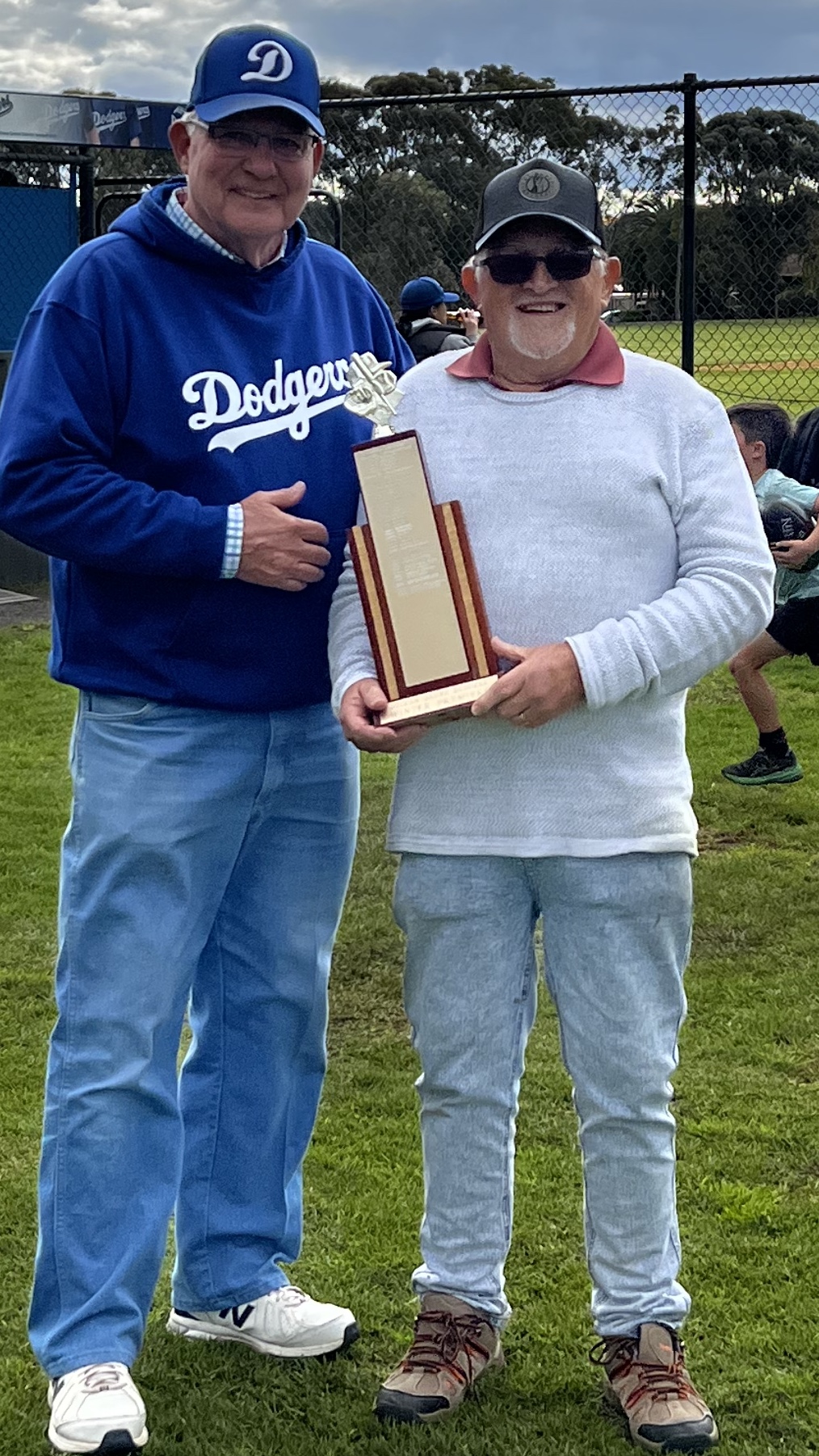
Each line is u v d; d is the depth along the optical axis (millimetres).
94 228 10445
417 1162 3314
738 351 9539
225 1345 2662
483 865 2373
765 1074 3723
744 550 2314
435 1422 2422
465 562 2312
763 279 9430
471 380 2381
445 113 9891
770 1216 3049
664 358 9438
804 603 5867
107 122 9891
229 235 2348
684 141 9047
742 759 6555
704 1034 3945
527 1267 2889
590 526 2303
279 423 2430
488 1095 2422
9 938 4711
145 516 2285
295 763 2539
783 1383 2529
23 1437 2412
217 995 2627
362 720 2309
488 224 2291
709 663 2299
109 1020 2391
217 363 2373
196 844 2436
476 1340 2486
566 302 2285
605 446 2295
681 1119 3477
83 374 2305
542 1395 2506
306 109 2307
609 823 2322
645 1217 2396
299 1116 2699
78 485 2283
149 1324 2746
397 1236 3014
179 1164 2494
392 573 2328
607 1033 2355
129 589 2395
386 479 2326
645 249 9383
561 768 2324
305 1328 2609
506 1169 2475
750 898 4934
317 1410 2480
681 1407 2361
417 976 2447
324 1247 2979
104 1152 2383
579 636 2260
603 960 2346
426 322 8914
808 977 4305
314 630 2486
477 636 2309
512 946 2412
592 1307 2486
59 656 2475
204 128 2289
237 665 2426
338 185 10180
